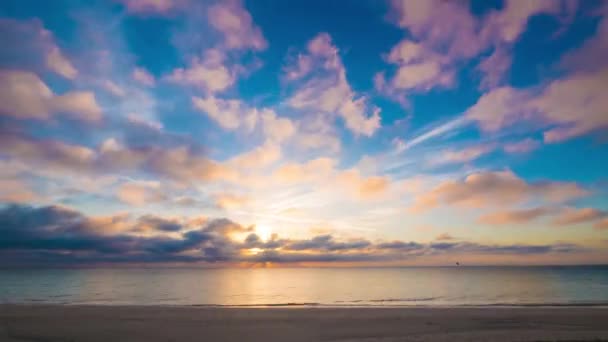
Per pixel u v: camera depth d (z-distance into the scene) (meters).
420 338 16.31
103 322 20.52
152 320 21.14
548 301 41.72
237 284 91.38
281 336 17.09
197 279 123.00
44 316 22.52
